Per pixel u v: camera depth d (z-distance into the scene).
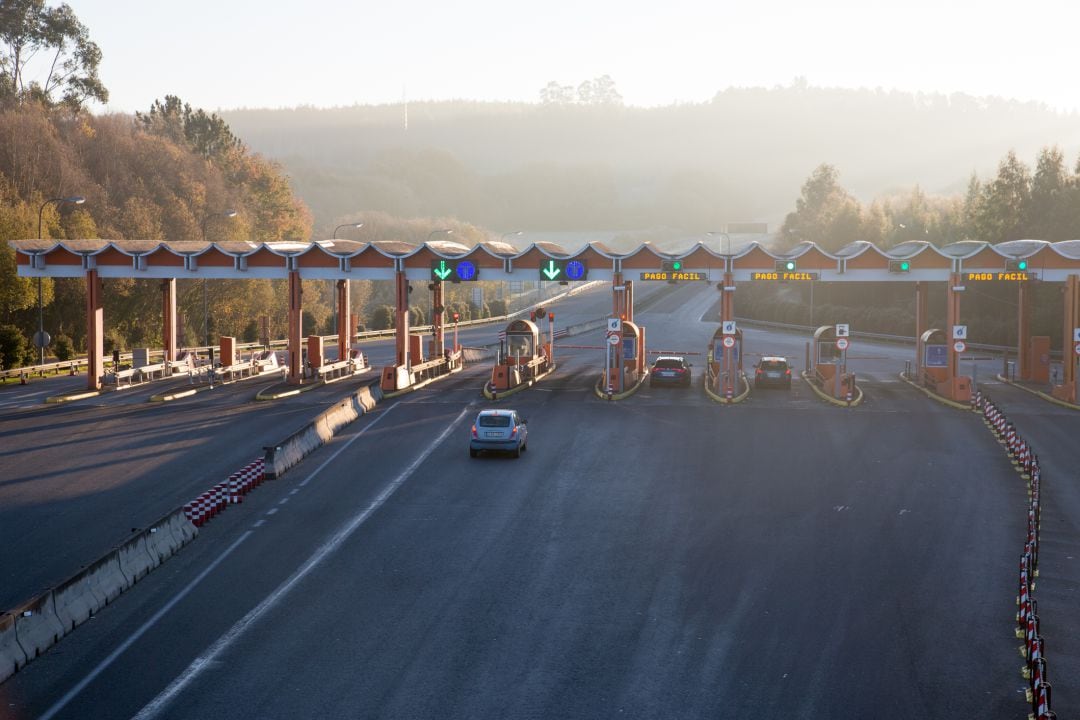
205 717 14.39
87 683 15.51
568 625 18.09
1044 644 17.41
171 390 50.06
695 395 48.28
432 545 22.95
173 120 127.94
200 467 31.06
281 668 16.12
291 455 31.53
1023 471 31.05
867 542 23.31
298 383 51.62
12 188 75.88
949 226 114.50
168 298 58.97
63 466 31.33
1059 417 42.34
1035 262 47.97
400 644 17.16
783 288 134.12
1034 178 95.19
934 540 23.55
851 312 102.56
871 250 47.66
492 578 20.66
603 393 47.59
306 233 130.00
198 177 102.56
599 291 169.50
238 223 98.50
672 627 18.00
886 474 30.53
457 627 17.95
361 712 14.59
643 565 21.55
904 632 17.84
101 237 79.12
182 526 23.06
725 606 19.08
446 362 59.31
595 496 27.64
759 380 50.69
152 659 16.45
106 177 89.44
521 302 159.38
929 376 51.53
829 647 17.14
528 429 38.16
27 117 84.69
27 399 47.66
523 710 14.70
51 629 17.08
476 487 28.62
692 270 48.22
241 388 51.81
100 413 42.62
